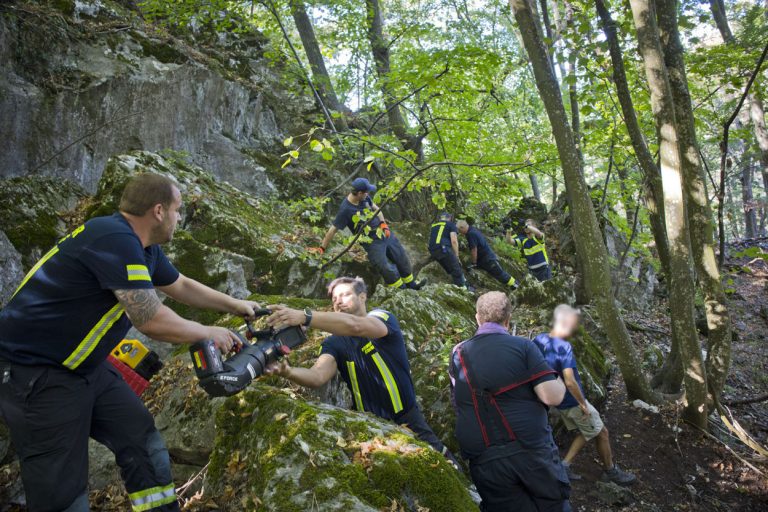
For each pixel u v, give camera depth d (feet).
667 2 16.60
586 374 15.51
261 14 35.63
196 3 26.66
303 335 8.10
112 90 21.30
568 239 31.09
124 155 18.19
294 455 7.70
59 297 6.37
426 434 9.73
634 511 12.96
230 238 17.94
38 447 6.31
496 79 31.30
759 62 17.67
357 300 9.71
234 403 9.16
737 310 27.71
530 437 8.68
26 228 15.94
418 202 30.40
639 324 26.35
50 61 20.43
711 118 23.31
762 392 20.65
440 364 13.23
